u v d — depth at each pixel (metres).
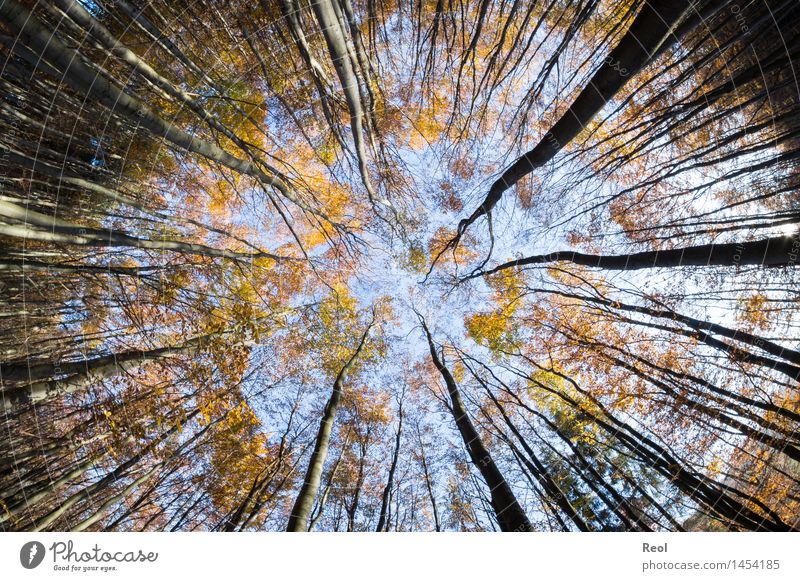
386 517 9.66
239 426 9.23
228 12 6.98
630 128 9.00
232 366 7.75
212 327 7.85
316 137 9.79
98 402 6.59
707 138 8.81
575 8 6.88
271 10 6.39
